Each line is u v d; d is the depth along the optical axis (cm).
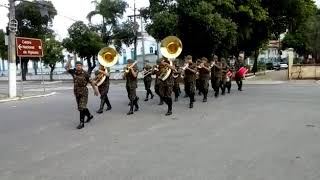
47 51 5456
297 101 1759
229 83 2203
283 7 4128
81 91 1238
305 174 698
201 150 881
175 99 1867
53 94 2628
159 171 734
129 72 1493
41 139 1077
